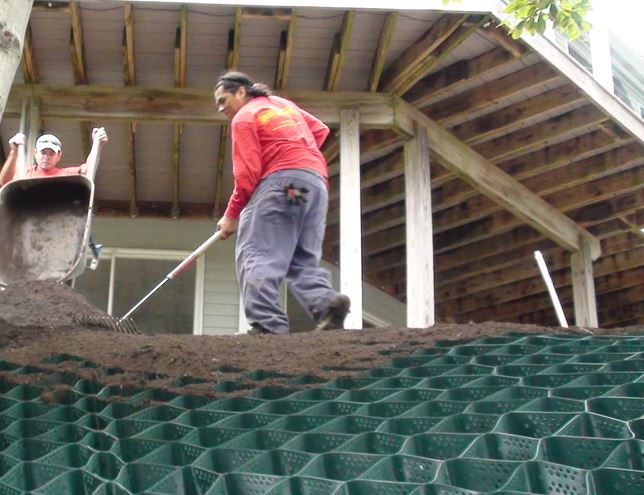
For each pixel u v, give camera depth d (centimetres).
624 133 976
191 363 420
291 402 344
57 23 847
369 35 877
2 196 648
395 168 1067
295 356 429
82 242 616
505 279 1316
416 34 870
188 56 899
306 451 288
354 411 330
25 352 471
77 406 350
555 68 888
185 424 316
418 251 922
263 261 498
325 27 858
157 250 1214
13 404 355
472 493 228
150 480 259
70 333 512
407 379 370
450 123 993
